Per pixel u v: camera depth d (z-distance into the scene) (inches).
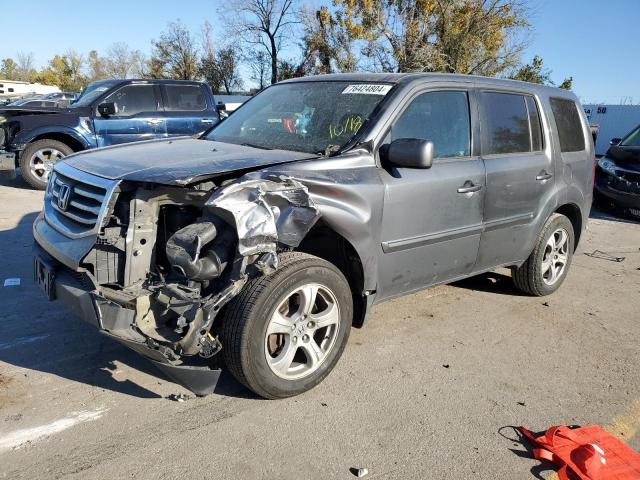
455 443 123.6
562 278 224.8
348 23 1255.5
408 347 169.0
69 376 142.6
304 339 135.9
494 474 114.7
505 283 234.1
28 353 153.0
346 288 140.8
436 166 162.2
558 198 209.2
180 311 118.0
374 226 144.1
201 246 116.0
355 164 143.5
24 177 406.6
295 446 119.2
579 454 119.0
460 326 187.5
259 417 128.7
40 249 142.8
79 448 115.2
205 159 135.9
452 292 220.1
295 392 135.8
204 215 124.0
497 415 135.6
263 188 121.3
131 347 121.0
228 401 134.8
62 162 152.3
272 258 121.9
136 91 424.8
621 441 127.6
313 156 143.6
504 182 182.2
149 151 149.9
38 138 408.5
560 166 209.9
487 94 184.7
